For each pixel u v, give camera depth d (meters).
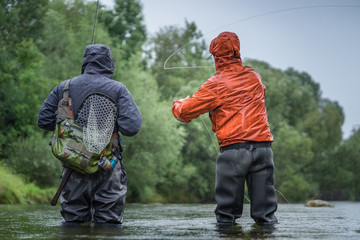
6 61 16.97
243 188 3.09
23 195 10.89
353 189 31.31
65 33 20.38
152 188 20.61
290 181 24.80
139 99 20.14
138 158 19.52
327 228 2.75
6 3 20.73
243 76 3.16
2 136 15.68
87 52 3.10
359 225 3.03
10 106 16.28
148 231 2.44
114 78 19.95
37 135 16.00
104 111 2.95
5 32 20.50
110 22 27.78
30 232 2.34
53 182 15.41
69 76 18.14
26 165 15.02
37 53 17.72
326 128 31.94
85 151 2.84
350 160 31.50
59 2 24.45
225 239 2.05
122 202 3.00
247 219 3.52
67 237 2.09
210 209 6.78
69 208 2.97
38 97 17.02
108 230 2.48
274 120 25.17
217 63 3.25
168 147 20.16
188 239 2.03
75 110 2.94
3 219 3.50
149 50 26.06
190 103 3.15
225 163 3.09
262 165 3.08
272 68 30.89
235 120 3.09
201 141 21.23
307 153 26.12
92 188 2.96
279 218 4.04
